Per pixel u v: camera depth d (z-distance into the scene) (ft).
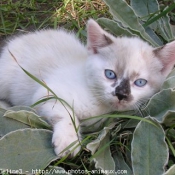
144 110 1.99
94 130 2.02
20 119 1.94
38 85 2.12
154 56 2.02
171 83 2.02
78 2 2.73
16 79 2.21
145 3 2.52
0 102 2.23
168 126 2.01
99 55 2.02
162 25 2.45
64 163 1.89
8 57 2.25
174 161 1.95
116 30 2.35
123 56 1.97
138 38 2.16
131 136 1.99
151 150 1.85
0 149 1.84
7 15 2.68
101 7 2.74
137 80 1.97
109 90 1.95
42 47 2.23
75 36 2.39
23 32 2.58
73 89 2.01
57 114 1.96
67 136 1.90
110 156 1.88
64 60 2.15
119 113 2.01
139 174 1.82
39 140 1.89
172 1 2.74
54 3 2.74
